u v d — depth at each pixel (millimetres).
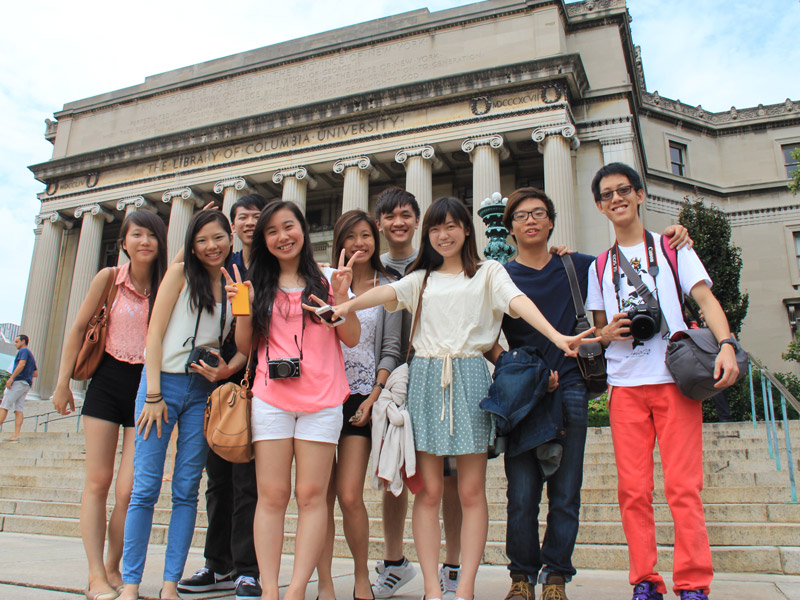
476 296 4059
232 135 27625
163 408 4062
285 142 26922
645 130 31453
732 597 4027
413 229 5250
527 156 25547
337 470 4188
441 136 24172
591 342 3723
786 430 6371
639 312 3895
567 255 4570
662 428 3857
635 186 4355
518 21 25484
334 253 4781
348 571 5523
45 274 29703
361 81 27359
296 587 3441
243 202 5395
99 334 4457
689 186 31062
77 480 9891
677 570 3633
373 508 7301
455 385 3877
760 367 8156
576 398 4074
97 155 30047
